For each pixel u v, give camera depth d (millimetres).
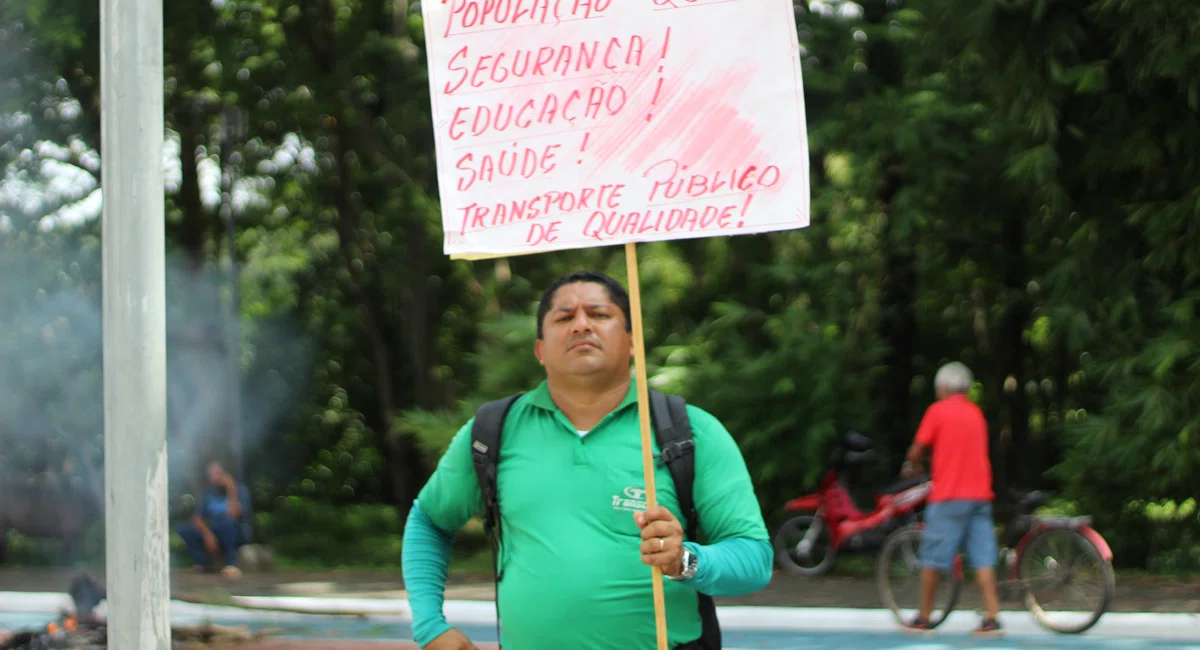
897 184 18875
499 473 3887
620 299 3891
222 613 12992
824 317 18469
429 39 4199
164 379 5973
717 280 20062
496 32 4164
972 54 15844
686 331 19672
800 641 11141
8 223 24859
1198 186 14992
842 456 16375
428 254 24797
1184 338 14766
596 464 3787
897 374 21141
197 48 22859
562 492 3787
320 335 30531
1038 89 15195
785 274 18406
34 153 23469
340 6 22281
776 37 4043
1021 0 14734
